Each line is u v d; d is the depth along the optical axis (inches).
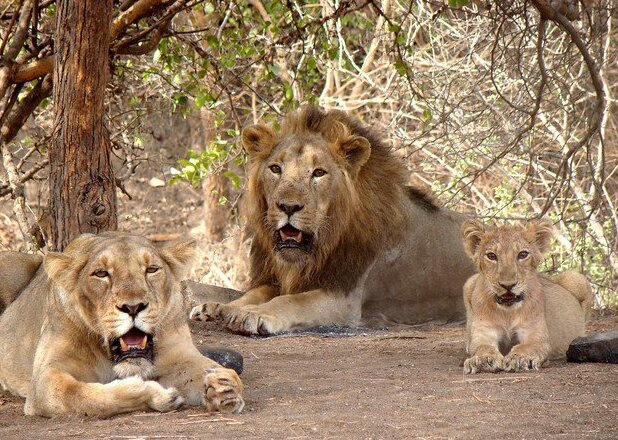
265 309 490.6
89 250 322.3
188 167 588.7
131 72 602.2
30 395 323.0
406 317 550.0
